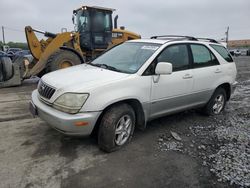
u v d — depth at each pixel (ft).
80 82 12.47
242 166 12.20
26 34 33.63
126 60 15.21
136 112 14.34
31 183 10.52
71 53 32.14
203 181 11.05
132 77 13.46
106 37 39.40
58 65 31.42
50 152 13.05
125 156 12.92
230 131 16.63
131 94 13.19
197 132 16.38
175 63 15.78
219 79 18.85
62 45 33.35
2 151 13.01
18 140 14.34
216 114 19.90
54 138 14.65
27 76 31.63
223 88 20.01
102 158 12.64
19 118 18.07
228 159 12.89
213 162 12.60
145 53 15.08
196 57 17.26
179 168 12.00
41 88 13.50
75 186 10.43
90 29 37.68
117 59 15.69
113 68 14.64
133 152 13.37
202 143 14.78
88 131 12.16
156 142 14.66
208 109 19.10
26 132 15.47
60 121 11.74
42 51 34.60
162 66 13.92
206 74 17.65
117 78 13.03
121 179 11.00
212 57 18.62
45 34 34.94
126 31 41.81
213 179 11.20
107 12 38.75
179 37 17.97
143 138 15.12
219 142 14.97
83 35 37.58
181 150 13.82
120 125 13.30
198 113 20.20
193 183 10.90
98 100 12.11
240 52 158.51
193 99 17.22
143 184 10.72
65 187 10.35
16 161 12.11
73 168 11.68
